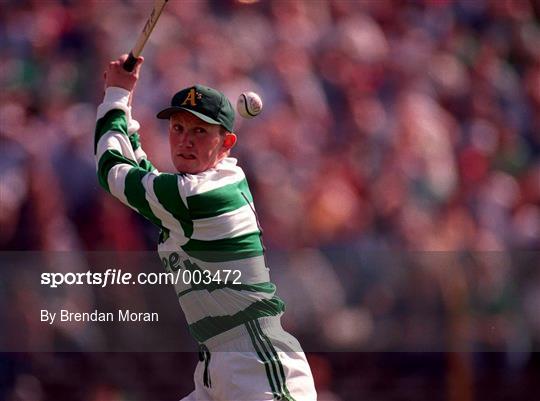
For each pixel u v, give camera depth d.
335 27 42.78
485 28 47.00
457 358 32.38
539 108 46.16
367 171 37.91
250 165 35.06
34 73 37.44
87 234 32.28
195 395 18.59
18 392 29.08
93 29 38.66
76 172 32.88
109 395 29.69
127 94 18.67
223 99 17.98
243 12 41.25
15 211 31.59
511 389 32.88
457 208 38.75
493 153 42.69
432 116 41.31
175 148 17.95
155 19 18.12
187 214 17.55
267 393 17.75
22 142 33.19
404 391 31.89
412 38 44.31
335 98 40.59
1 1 39.12
